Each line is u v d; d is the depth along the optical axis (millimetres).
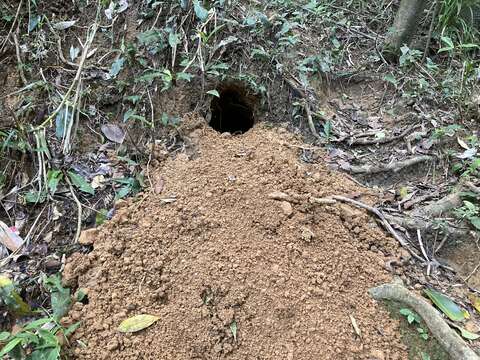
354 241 2588
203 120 3082
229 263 2352
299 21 3611
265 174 2773
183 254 2389
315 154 3086
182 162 2852
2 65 3061
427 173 3094
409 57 3545
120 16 3246
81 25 3242
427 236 2729
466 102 3463
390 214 2795
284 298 2266
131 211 2582
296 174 2826
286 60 3396
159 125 3018
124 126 2957
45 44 3121
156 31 3102
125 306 2246
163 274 2336
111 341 2135
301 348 2131
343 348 2146
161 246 2416
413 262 2600
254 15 3365
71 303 2254
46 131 2848
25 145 2736
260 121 3277
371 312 2295
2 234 2533
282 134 3162
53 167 2748
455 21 4070
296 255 2422
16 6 3201
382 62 3754
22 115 2889
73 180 2695
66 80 3047
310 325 2193
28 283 2365
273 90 3291
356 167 3037
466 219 2764
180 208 2561
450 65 3840
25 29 3168
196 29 3186
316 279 2350
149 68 3049
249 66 3270
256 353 2125
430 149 3182
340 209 2695
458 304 2426
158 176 2773
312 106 3307
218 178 2709
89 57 3135
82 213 2619
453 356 2139
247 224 2512
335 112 3418
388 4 4223
